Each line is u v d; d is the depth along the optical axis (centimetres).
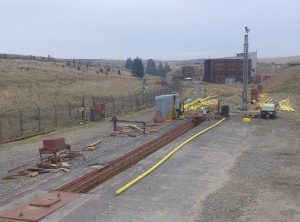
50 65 9925
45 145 1631
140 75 13450
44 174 1492
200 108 4041
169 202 1151
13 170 1584
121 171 1566
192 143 2164
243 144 2147
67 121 3183
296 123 3027
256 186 1330
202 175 1470
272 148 2038
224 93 6750
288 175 1484
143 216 1031
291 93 6731
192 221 1002
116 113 3831
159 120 3155
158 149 2047
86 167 1537
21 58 11581
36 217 984
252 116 3416
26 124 2998
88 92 6028
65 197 1152
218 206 1119
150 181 1381
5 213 1020
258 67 16788
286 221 1007
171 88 5975
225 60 9925
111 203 1128
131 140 2242
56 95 5322
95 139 2373
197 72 12581
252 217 1034
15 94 4938
